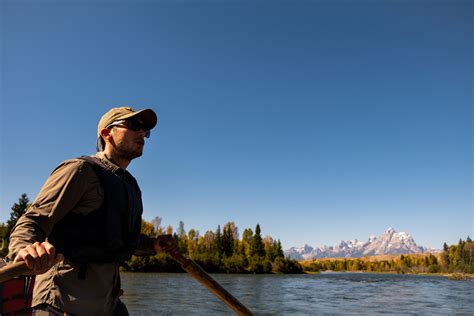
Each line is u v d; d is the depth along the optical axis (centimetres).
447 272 18150
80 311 186
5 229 4572
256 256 9862
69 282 187
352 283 4975
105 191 199
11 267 136
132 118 226
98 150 234
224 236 10519
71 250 187
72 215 192
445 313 1684
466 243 19062
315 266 17038
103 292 195
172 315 1287
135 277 4375
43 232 176
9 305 194
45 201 180
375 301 2242
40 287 186
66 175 186
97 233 194
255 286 3556
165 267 6519
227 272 8862
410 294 2998
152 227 8544
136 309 1413
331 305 1928
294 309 1702
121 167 229
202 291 2345
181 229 12181
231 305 253
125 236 209
